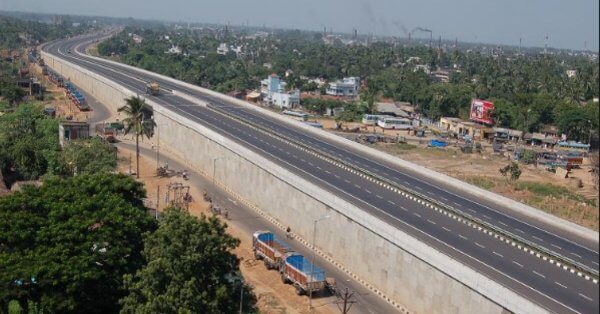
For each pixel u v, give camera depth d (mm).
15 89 183125
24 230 53906
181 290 46031
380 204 78312
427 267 59312
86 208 57750
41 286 50750
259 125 133875
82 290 52281
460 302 55125
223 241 50312
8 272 48875
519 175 127438
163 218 57812
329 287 66562
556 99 191500
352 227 71750
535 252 62781
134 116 117625
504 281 54781
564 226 73375
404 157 148000
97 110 183375
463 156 154000
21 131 121125
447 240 65562
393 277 64625
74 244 53719
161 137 143000
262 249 74000
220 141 109875
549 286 53969
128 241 56625
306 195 81875
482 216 76875
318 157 105938
